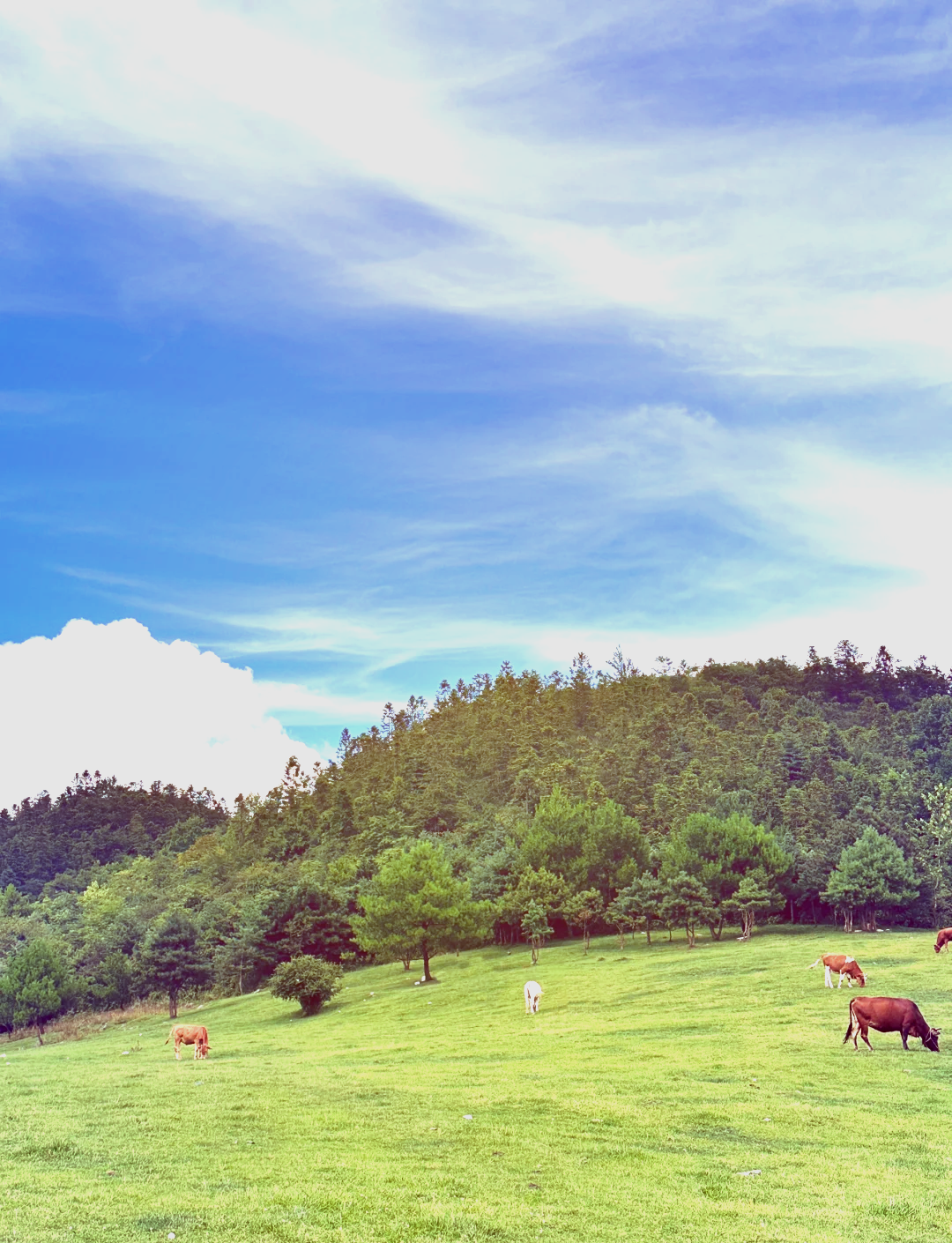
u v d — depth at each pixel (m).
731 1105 25.31
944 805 105.81
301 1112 25.27
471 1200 16.89
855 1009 34.06
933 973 50.53
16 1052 74.94
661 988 61.06
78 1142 21.69
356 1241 14.45
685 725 198.25
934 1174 19.03
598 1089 28.03
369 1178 18.31
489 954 101.56
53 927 157.75
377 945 90.38
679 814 129.62
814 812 119.50
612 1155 20.52
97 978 110.25
